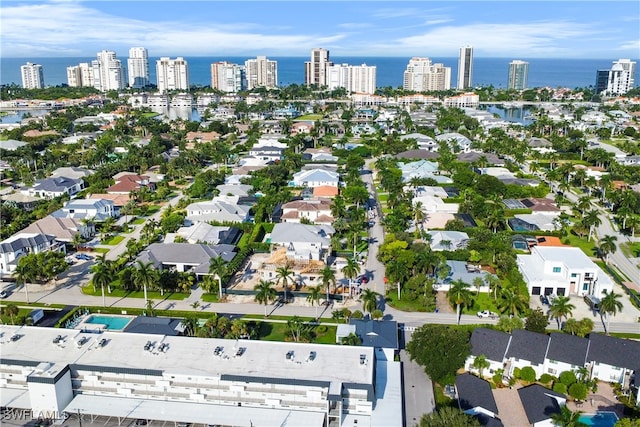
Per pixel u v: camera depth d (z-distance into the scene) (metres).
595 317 159.38
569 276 173.50
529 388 120.00
